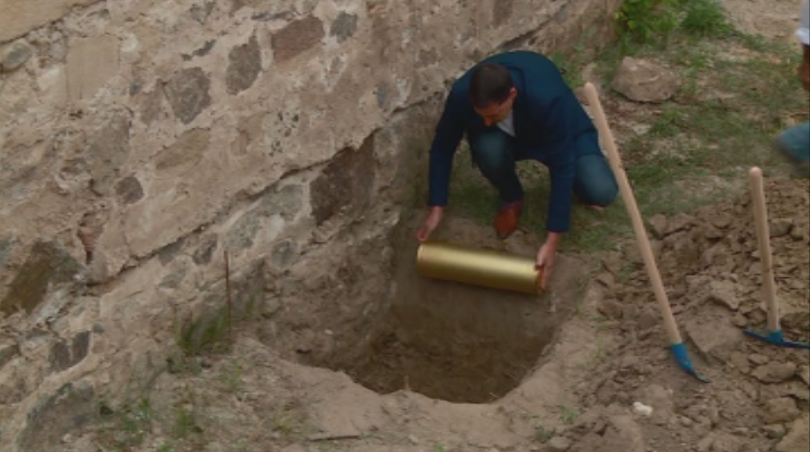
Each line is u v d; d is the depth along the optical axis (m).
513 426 4.84
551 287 5.80
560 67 6.97
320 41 5.27
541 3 6.72
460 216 6.10
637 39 7.37
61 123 4.28
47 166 4.27
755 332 5.04
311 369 5.12
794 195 5.78
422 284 6.08
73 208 4.42
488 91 5.30
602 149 6.32
